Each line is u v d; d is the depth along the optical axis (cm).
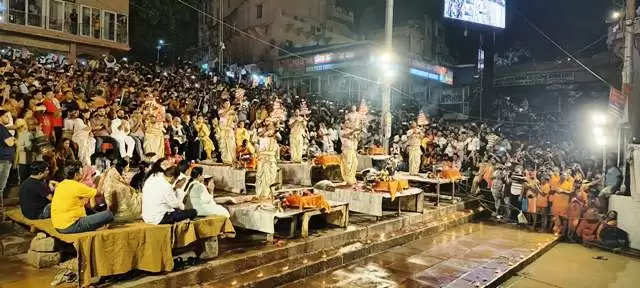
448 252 981
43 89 1016
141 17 3008
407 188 1144
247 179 1188
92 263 560
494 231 1218
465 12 2678
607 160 1483
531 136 2616
